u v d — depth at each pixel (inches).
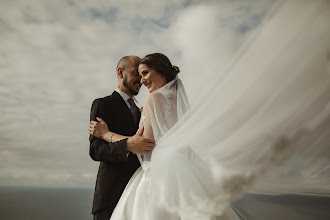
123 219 47.7
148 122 51.5
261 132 30.8
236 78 33.0
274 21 28.8
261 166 31.9
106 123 63.4
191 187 39.9
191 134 40.4
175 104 51.8
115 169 60.8
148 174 48.8
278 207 41.8
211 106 36.8
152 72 56.8
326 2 25.1
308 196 38.8
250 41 31.2
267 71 29.5
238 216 46.0
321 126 27.5
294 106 27.9
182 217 40.2
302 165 33.2
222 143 35.5
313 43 26.1
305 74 26.8
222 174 35.4
